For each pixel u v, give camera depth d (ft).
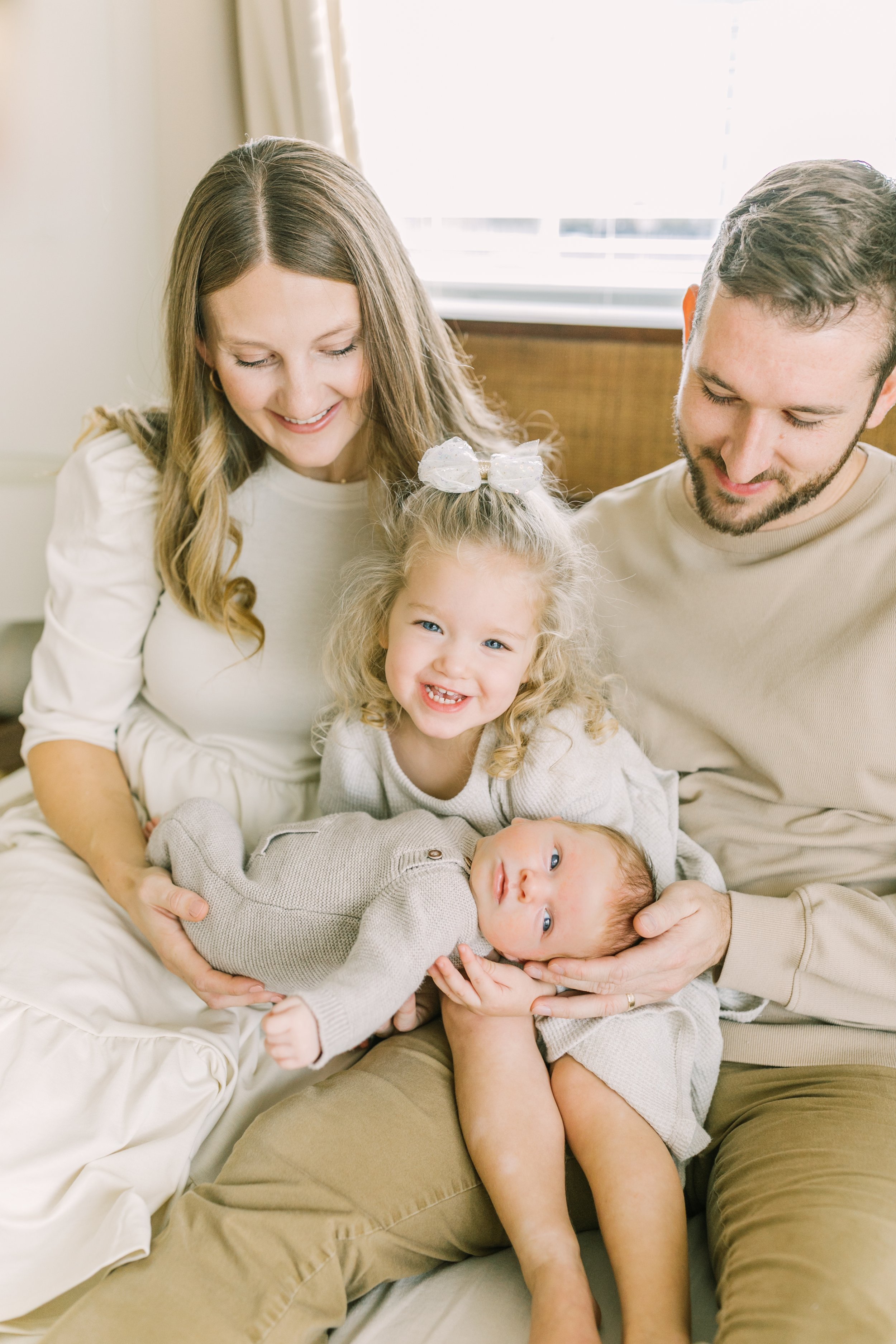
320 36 5.64
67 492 4.25
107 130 6.35
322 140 5.81
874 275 2.94
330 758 3.92
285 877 3.50
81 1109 3.14
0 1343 2.80
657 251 5.82
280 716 4.16
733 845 3.71
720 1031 3.42
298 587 4.13
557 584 3.65
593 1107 3.13
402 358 3.75
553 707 3.75
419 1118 3.17
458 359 5.36
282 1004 2.82
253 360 3.58
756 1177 2.99
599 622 3.98
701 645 3.74
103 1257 2.76
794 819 3.61
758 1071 3.40
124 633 4.21
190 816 3.74
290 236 3.35
